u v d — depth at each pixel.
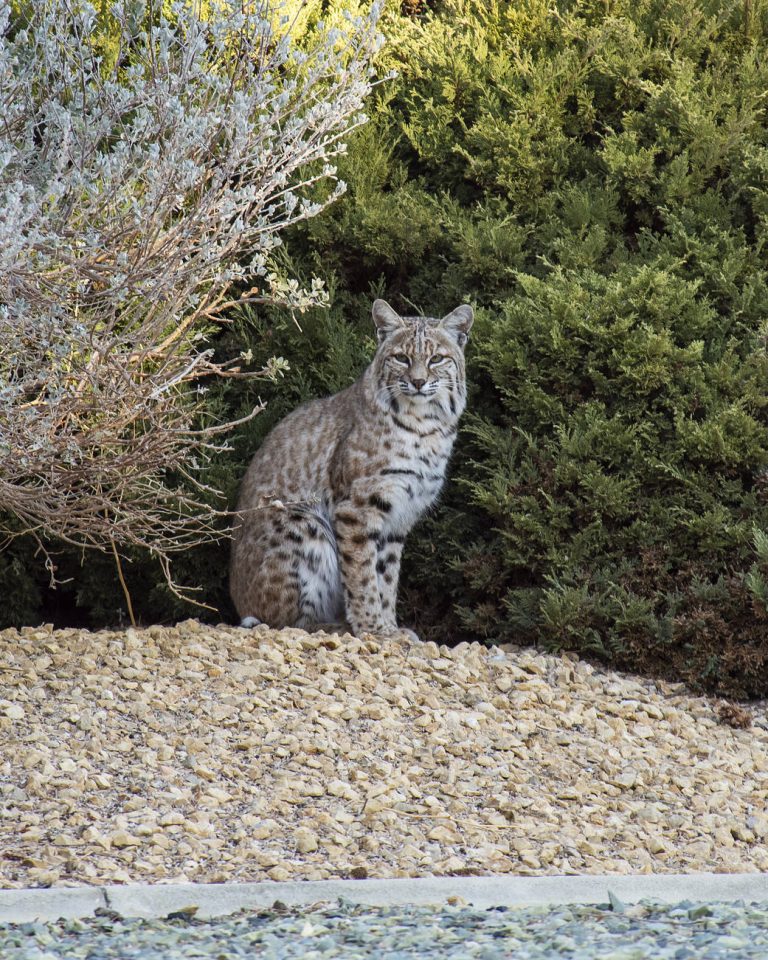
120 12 9.62
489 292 14.81
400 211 14.85
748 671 11.79
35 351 9.59
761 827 9.22
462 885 7.51
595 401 13.02
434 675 11.06
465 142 15.98
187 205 11.15
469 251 14.62
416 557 13.62
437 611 13.89
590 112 16.05
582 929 6.68
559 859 8.35
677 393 12.88
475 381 13.89
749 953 6.10
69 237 9.12
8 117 9.80
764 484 12.36
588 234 14.73
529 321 13.41
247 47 10.19
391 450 12.40
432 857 8.15
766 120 15.65
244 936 6.54
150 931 6.62
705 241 14.50
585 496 12.62
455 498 13.69
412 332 12.35
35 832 7.93
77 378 9.59
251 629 11.92
